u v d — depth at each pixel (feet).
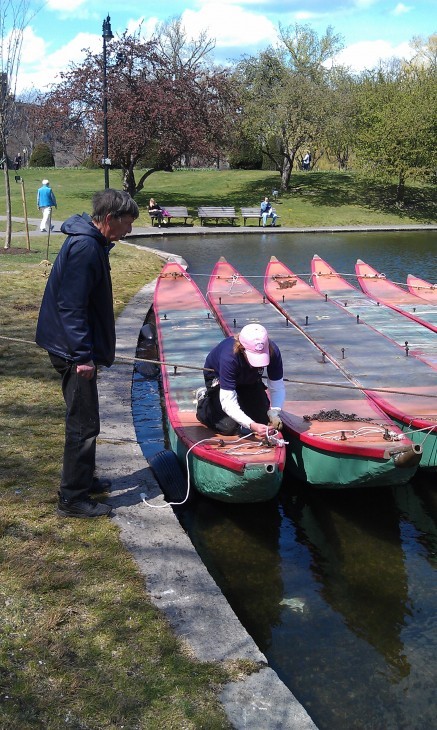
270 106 112.98
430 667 13.33
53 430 20.76
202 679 10.92
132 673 10.94
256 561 17.11
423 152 109.60
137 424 25.85
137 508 16.34
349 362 27.27
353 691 12.59
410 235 93.81
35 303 38.32
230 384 17.16
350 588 16.06
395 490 21.29
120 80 96.78
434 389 24.07
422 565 17.19
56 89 99.86
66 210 97.76
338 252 73.97
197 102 100.17
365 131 111.55
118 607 12.55
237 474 17.21
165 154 100.12
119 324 36.70
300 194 121.39
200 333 32.19
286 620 14.73
